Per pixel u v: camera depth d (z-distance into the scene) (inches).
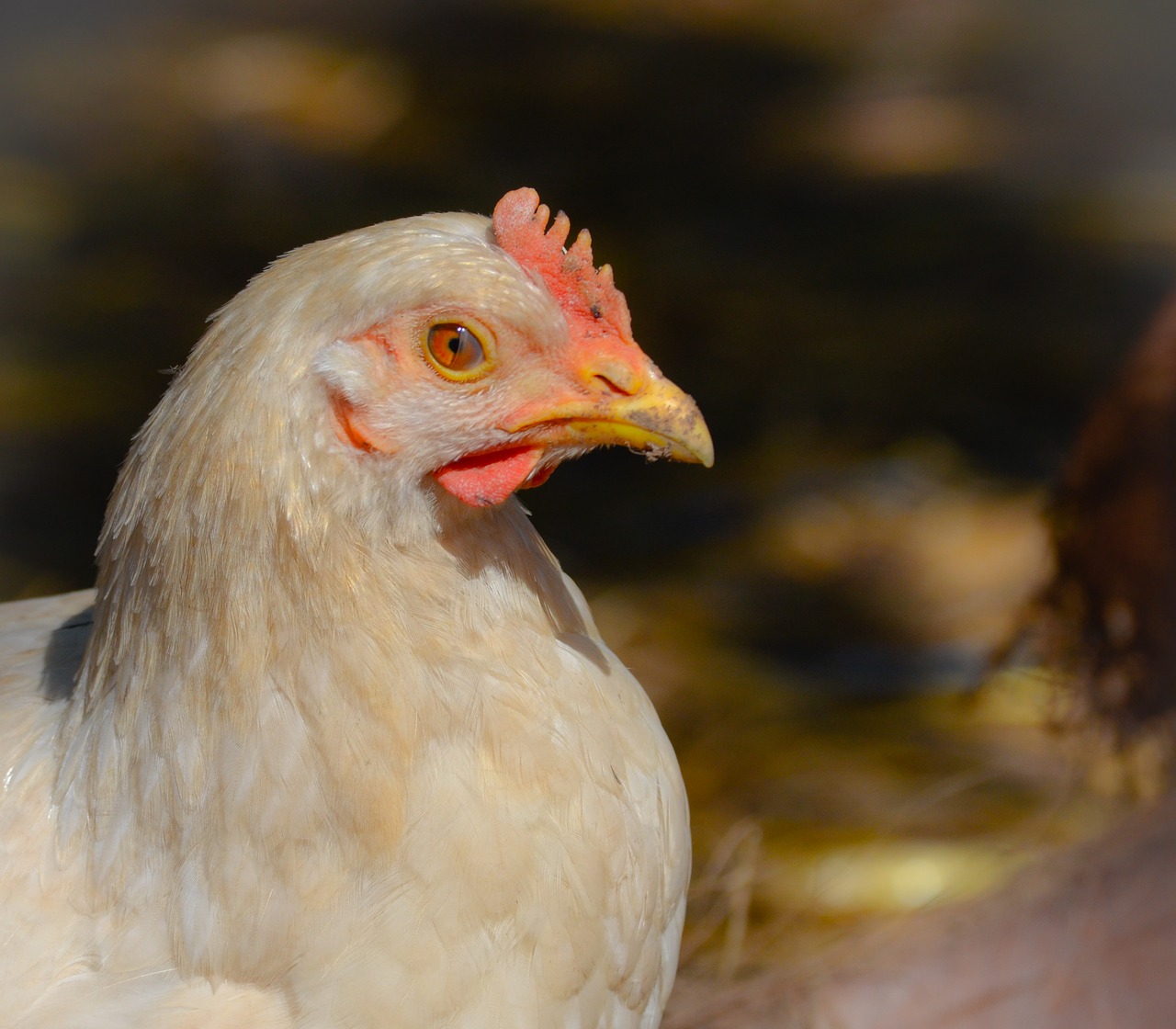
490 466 174.2
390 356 166.4
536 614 181.9
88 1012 171.0
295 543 165.5
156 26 990.4
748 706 413.1
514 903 169.5
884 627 444.5
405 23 1003.3
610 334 174.6
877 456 532.7
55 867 180.9
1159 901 257.9
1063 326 620.1
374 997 166.2
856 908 328.8
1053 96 873.5
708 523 503.5
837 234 709.9
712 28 994.1
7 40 954.1
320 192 744.3
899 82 902.4
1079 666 296.2
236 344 166.4
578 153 790.5
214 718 169.8
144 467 171.2
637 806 185.2
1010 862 313.6
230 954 170.7
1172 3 964.0
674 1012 268.4
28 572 458.0
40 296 641.0
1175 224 717.3
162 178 762.8
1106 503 284.2
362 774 167.8
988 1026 253.8
